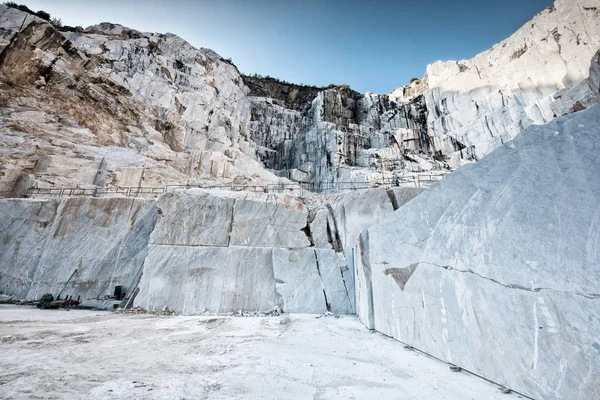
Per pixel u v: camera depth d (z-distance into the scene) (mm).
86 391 3076
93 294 10969
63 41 21797
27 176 14625
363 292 9102
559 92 20625
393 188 13586
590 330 2416
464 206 4324
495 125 28859
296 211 12750
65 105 19781
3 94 17656
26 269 11492
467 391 3381
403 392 3395
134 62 27938
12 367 3781
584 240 2564
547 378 2791
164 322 8148
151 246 10859
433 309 4984
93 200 12602
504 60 31750
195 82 31453
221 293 10500
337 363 4625
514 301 3262
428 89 40344
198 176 21578
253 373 3953
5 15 20031
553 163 3014
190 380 3574
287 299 10867
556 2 28703
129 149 20453
